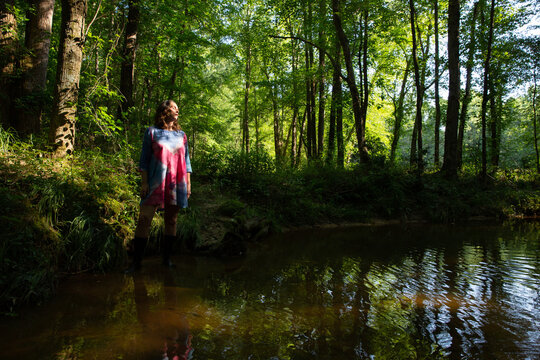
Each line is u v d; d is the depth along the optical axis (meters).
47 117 5.62
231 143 28.48
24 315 2.15
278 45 17.16
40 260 2.65
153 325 2.03
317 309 2.38
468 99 15.39
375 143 13.30
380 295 2.72
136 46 8.58
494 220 9.70
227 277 3.22
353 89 11.34
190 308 2.35
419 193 10.09
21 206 2.94
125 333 1.91
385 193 9.73
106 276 3.13
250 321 2.13
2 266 2.36
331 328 2.05
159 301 2.48
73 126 4.32
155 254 4.11
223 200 6.13
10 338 1.81
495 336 1.98
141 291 2.71
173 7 10.07
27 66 5.07
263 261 4.00
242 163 8.02
